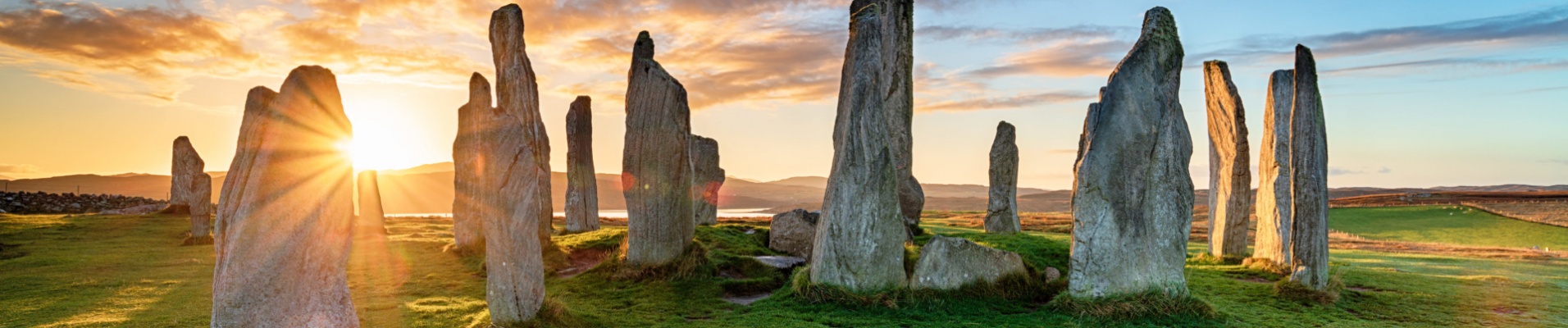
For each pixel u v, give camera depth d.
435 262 19.70
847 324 13.68
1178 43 16.28
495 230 11.70
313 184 8.95
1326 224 17.44
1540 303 17.03
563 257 19.23
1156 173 15.66
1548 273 22.97
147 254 21.12
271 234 8.59
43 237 24.31
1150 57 15.88
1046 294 16.50
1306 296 16.84
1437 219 57.22
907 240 20.95
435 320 12.98
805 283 15.59
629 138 17.77
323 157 9.08
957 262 16.28
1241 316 15.30
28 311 13.55
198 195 24.06
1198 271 20.98
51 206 38.81
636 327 13.09
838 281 15.44
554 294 15.52
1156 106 15.77
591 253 19.97
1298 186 17.42
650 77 17.61
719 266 17.84
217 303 8.49
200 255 21.05
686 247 17.77
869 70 16.03
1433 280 19.92
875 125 15.84
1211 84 24.34
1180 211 15.74
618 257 18.14
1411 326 14.84
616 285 16.55
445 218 37.72
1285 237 20.70
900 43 22.09
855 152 15.78
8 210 36.34
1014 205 26.28
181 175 32.16
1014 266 16.98
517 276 11.66
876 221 15.53
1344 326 14.55
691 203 18.02
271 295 8.52
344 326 9.05
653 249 17.38
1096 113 17.84
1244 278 20.03
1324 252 17.28
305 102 8.97
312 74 9.07
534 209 12.05
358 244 22.97
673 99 17.55
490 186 11.77
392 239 24.73
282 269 8.61
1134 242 15.32
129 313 13.32
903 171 22.75
